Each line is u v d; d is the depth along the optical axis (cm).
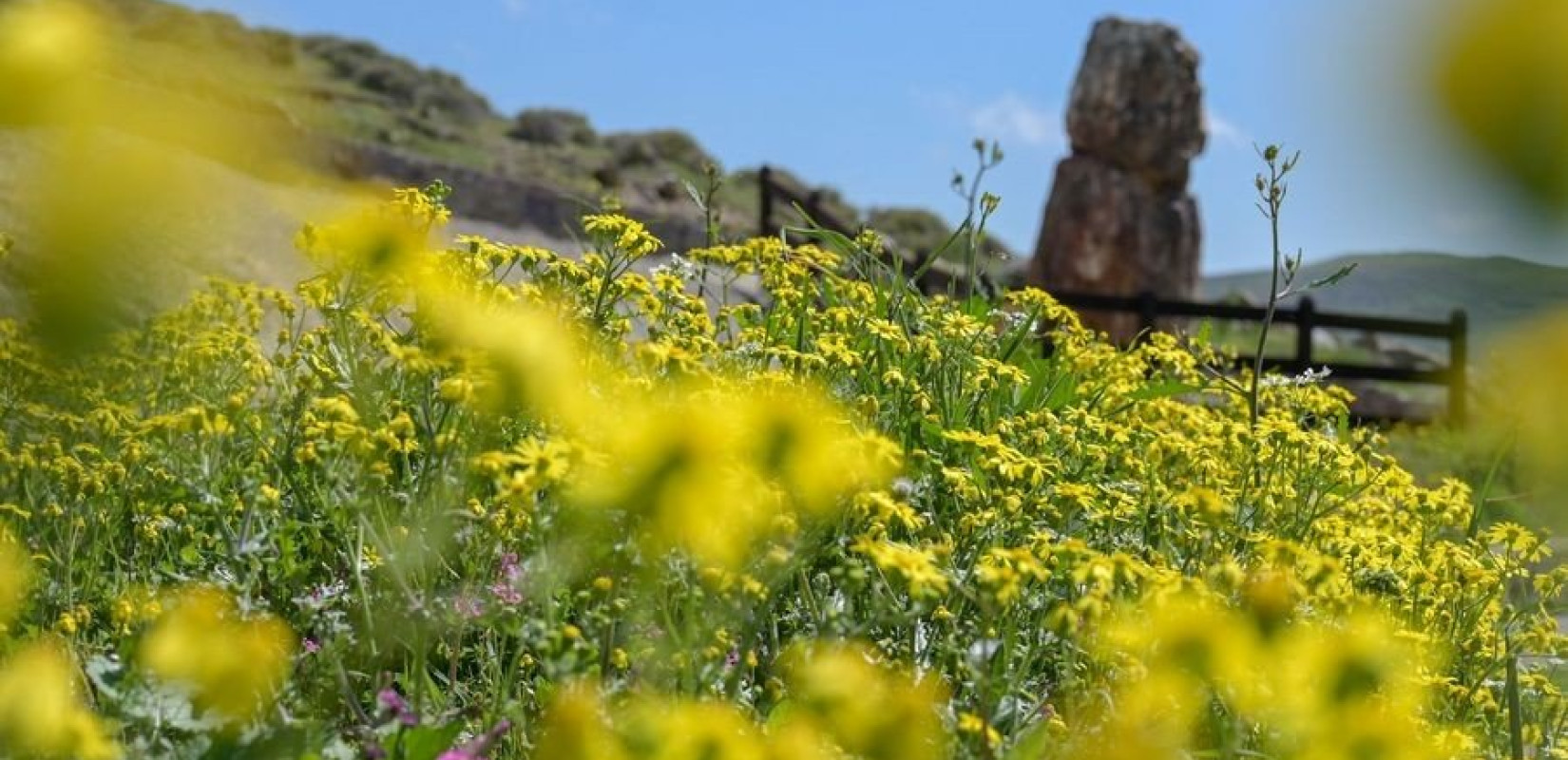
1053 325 682
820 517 238
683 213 2666
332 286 278
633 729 177
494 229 1697
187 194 92
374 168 1777
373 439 236
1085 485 312
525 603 246
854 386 384
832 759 202
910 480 304
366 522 228
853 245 485
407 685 244
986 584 209
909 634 268
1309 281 436
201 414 275
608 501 188
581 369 261
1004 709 242
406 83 3781
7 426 380
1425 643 304
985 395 402
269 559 270
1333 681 192
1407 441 1049
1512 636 374
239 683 199
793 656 232
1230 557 316
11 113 85
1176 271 1778
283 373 359
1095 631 247
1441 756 240
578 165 3391
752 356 348
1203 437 391
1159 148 1764
